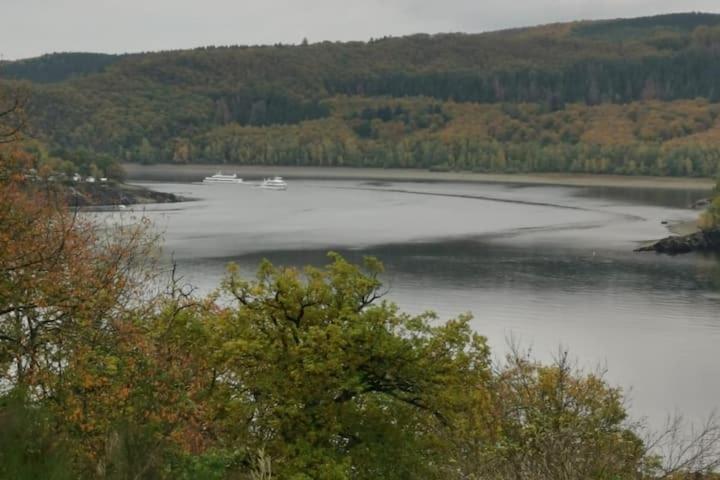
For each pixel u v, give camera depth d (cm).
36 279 2006
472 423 2567
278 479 2436
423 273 11325
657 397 5903
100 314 2122
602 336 7725
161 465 1302
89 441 1571
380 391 2939
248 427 2686
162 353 1992
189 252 13225
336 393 2859
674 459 2661
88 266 2405
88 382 1764
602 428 1972
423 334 3056
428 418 2902
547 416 1930
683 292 9988
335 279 3125
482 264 12219
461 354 2917
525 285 10400
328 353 2748
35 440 1105
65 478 1082
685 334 7819
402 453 2738
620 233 16138
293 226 17588
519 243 14688
